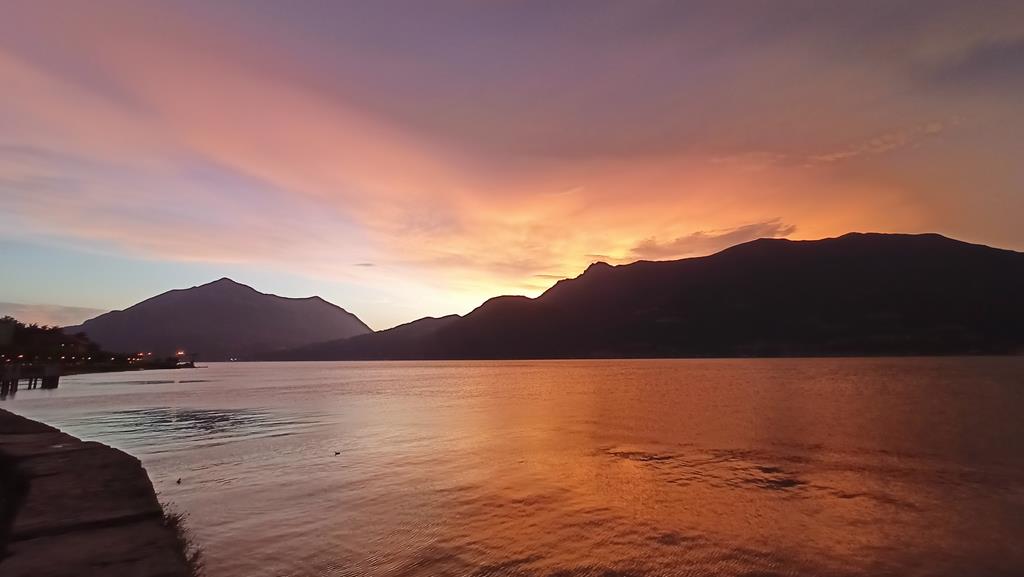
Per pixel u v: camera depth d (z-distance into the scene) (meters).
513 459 20.59
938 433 27.22
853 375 91.69
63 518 8.49
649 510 13.44
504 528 11.90
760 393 57.78
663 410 41.47
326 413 40.94
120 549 7.33
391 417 37.72
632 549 10.60
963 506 13.84
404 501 14.17
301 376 144.88
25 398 56.47
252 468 18.78
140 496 9.91
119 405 48.28
